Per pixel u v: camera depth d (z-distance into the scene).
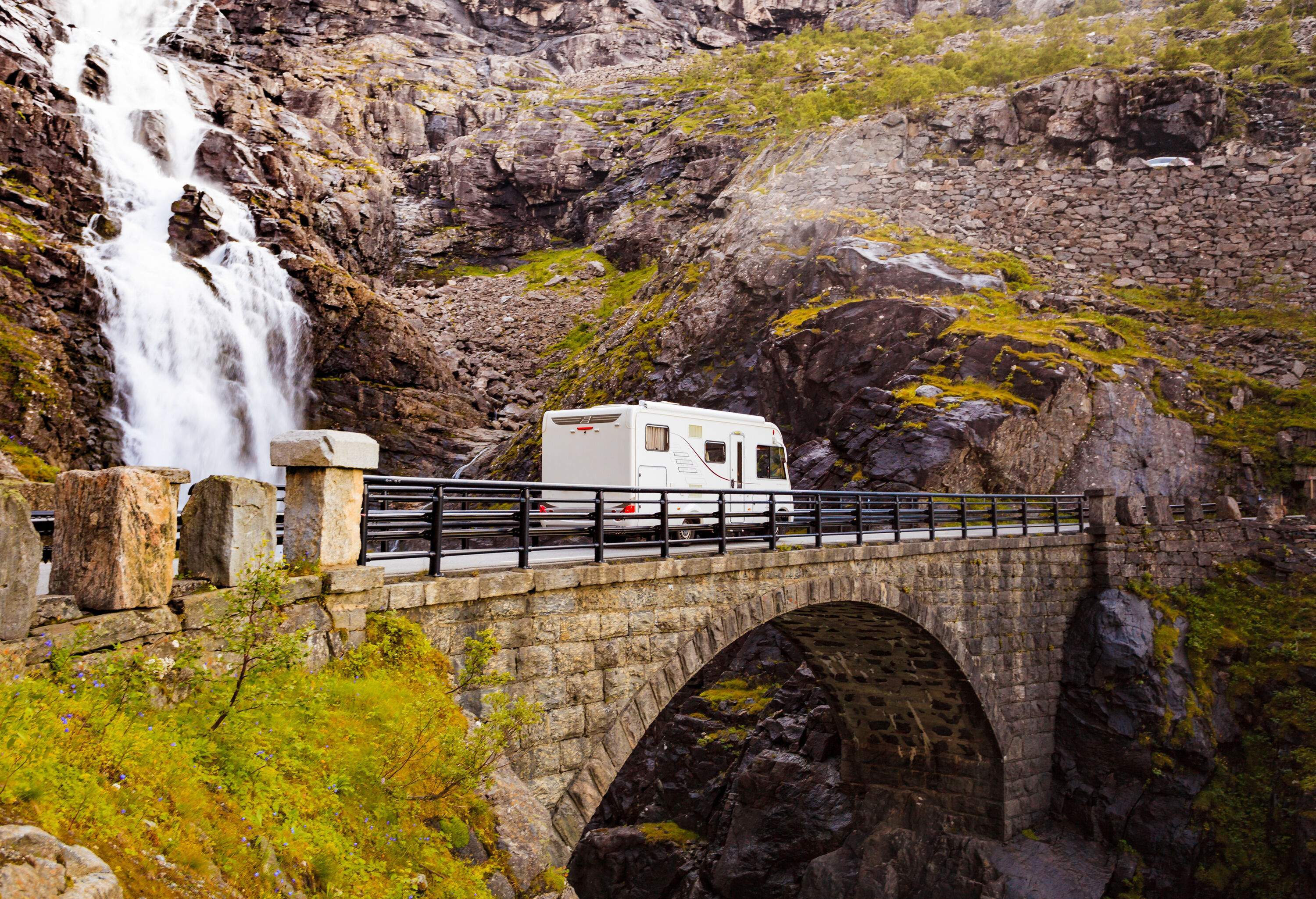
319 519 8.34
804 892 23.55
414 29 82.31
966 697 21.47
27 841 3.56
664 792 28.17
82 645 5.51
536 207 70.56
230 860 4.89
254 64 71.50
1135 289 40.84
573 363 51.09
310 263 45.09
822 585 15.93
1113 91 47.03
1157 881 20.97
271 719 6.48
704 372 40.72
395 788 7.24
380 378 46.38
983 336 32.88
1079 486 30.34
